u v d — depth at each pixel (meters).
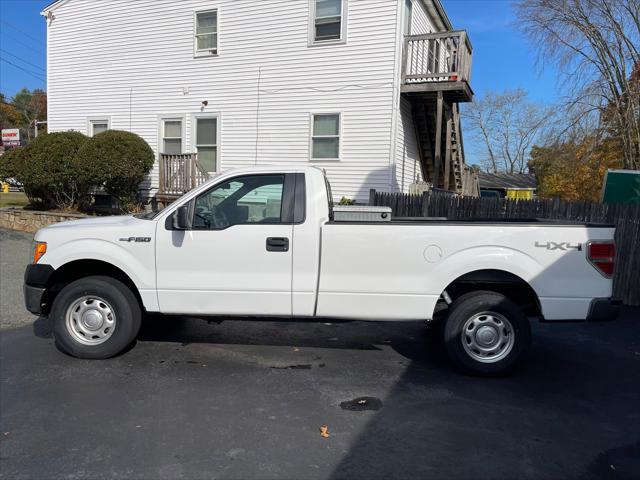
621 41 15.11
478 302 4.45
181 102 14.62
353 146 12.75
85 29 15.84
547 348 5.49
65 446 3.17
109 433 3.35
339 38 12.72
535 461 3.09
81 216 12.71
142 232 4.61
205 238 4.55
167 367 4.62
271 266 4.52
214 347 5.25
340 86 12.77
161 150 15.03
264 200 4.63
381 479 2.86
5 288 7.68
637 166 14.87
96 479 2.81
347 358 5.00
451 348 4.51
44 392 4.01
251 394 4.05
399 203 10.04
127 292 4.72
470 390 4.23
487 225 4.39
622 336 5.99
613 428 3.56
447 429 3.50
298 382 4.33
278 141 13.53
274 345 5.37
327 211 4.62
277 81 13.43
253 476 2.87
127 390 4.08
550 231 4.36
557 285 4.36
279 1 13.21
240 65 13.80
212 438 3.31
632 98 14.77
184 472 2.90
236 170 4.68
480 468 3.00
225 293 4.57
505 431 3.49
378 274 4.45
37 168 13.27
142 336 5.58
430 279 4.42
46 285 4.75
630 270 7.53
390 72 12.28
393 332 5.97
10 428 3.41
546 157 17.28
